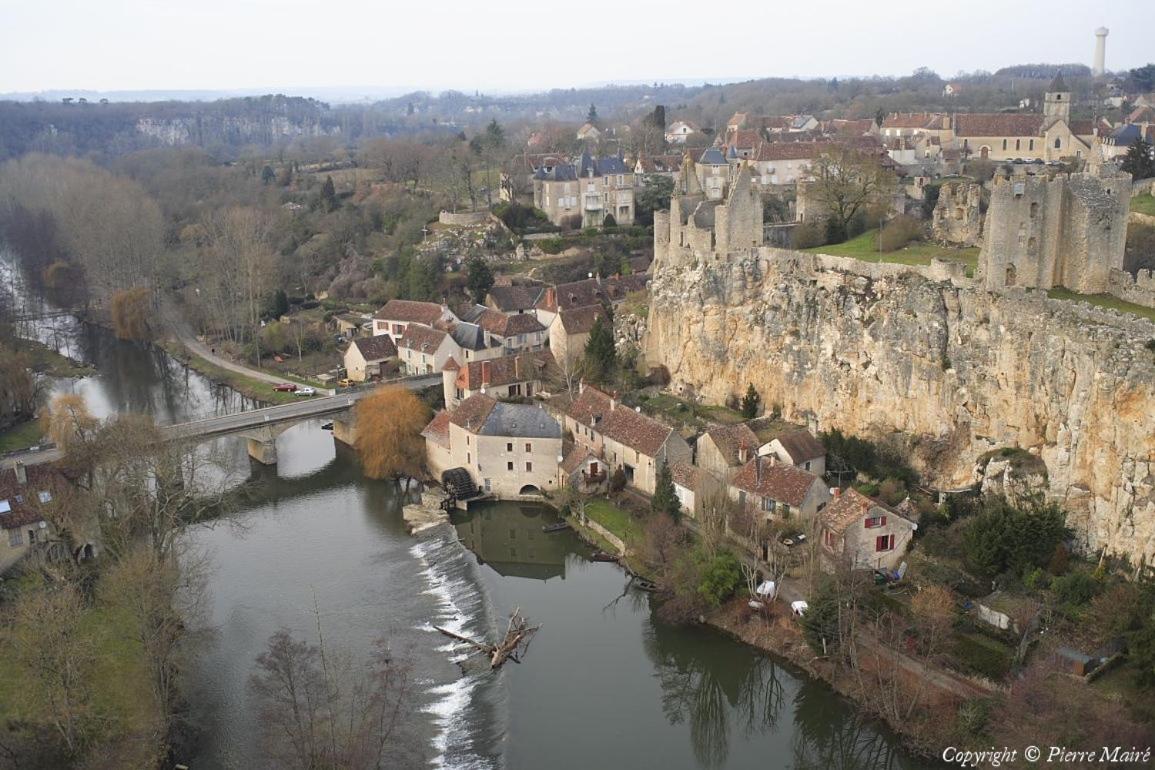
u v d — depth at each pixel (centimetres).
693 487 10394
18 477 9800
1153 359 7850
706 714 8044
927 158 18700
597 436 11994
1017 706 6606
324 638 8838
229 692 8125
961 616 7969
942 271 9981
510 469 11800
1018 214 9325
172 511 9556
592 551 10531
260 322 19200
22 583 8969
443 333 15750
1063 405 8700
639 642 9000
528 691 8262
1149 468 7844
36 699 7438
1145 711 6562
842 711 7725
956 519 9275
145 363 18412
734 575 8894
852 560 8431
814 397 11375
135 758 7100
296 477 12938
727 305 12500
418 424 12962
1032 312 9000
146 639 7494
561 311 15362
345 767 6600
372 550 10712
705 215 13275
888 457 10369
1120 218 9375
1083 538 8444
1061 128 17988
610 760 7456
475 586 9806
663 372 13650
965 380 9650
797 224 13812
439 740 7538
